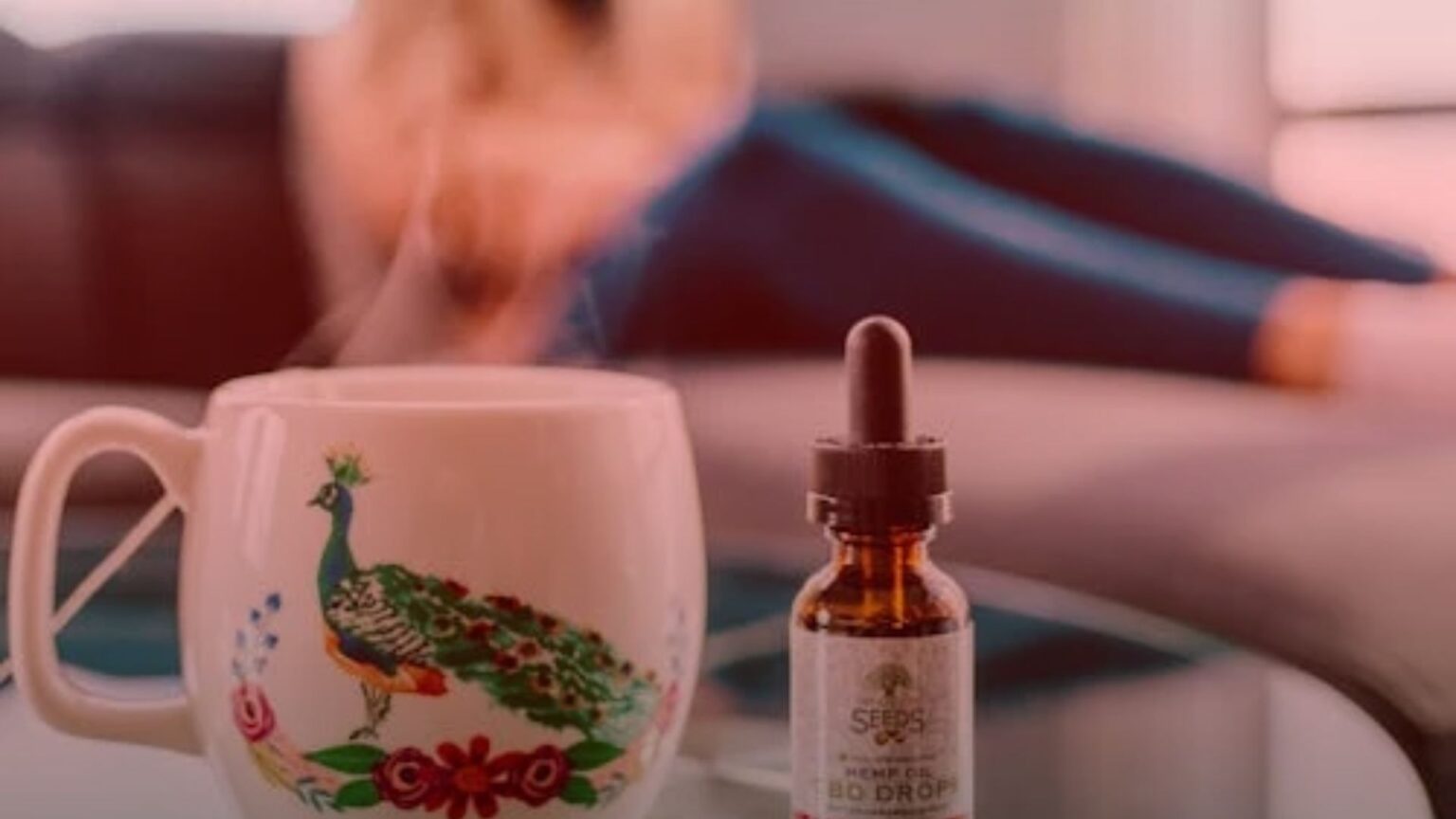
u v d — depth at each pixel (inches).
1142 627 32.7
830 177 85.0
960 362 80.1
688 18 88.4
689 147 85.6
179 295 81.7
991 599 34.2
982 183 87.2
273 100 84.2
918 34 96.3
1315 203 89.0
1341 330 77.7
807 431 64.2
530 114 83.9
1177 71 101.9
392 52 83.4
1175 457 59.9
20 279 81.1
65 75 83.5
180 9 88.8
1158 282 81.0
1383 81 96.7
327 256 82.1
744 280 83.1
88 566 33.3
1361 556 49.2
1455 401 75.0
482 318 79.8
